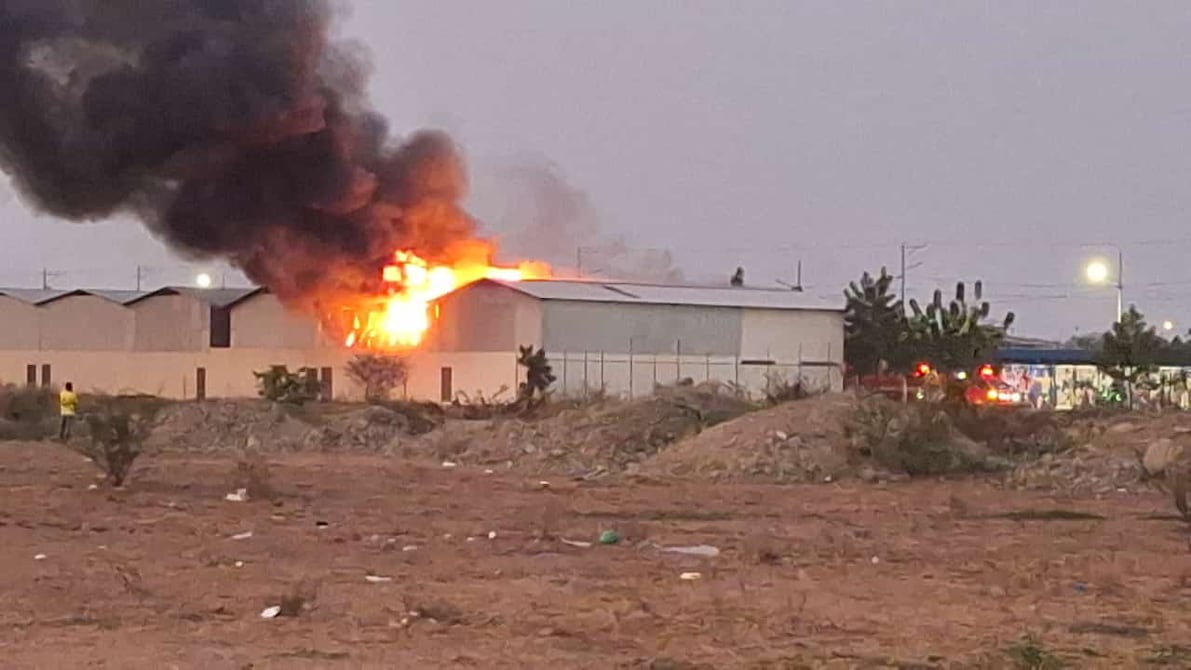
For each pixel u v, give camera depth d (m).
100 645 32.22
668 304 164.25
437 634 34.00
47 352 188.62
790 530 58.50
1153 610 39.03
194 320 176.50
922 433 87.06
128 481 77.94
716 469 85.56
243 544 51.69
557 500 70.75
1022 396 180.62
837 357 174.50
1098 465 81.00
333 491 74.25
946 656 32.12
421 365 161.88
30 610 36.84
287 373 148.75
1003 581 44.22
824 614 37.62
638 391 160.62
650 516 64.12
